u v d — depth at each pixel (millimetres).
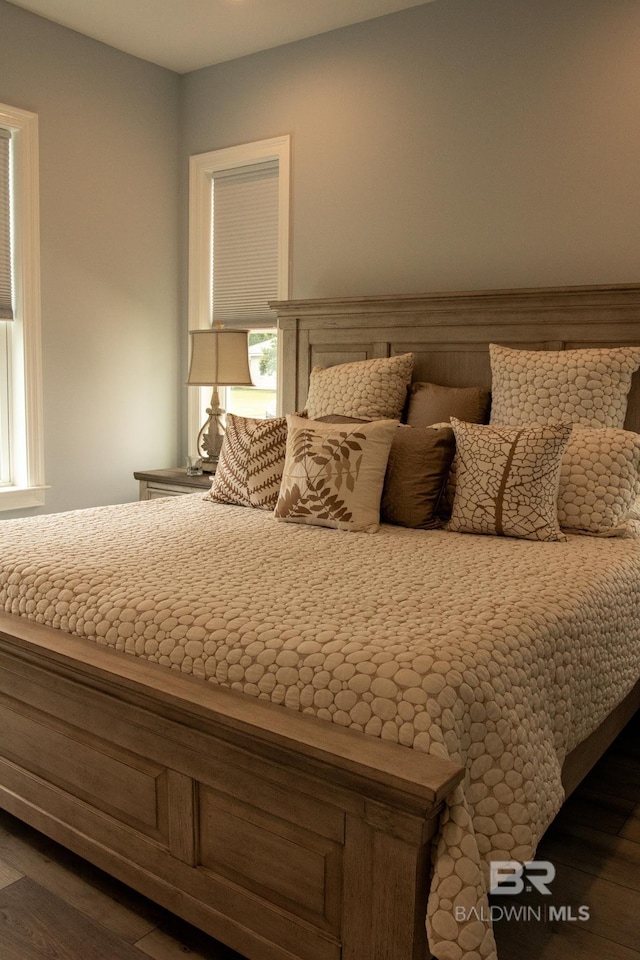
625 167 3049
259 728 1414
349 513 2695
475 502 2645
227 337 3900
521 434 2629
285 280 4062
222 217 4371
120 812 1771
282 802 1459
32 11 3621
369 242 3762
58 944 1651
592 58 3084
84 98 3908
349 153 3781
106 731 1766
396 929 1318
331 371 3549
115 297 4176
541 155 3244
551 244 3250
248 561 2180
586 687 1883
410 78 3557
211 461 4047
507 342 3238
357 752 1323
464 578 2016
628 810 2188
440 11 3441
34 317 3783
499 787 1440
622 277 3092
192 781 1604
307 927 1456
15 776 2014
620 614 2109
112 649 1796
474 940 1247
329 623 1637
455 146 3461
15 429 3848
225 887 1574
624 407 2893
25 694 1955
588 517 2631
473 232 3449
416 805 1227
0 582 2127
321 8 3541
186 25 3746
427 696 1375
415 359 3496
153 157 4297
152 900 1734
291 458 2846
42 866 1929
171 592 1856
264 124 4066
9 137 3660
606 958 1610
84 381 4062
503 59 3299
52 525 2662
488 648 1547
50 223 3818
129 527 2646
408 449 2830
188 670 1660
